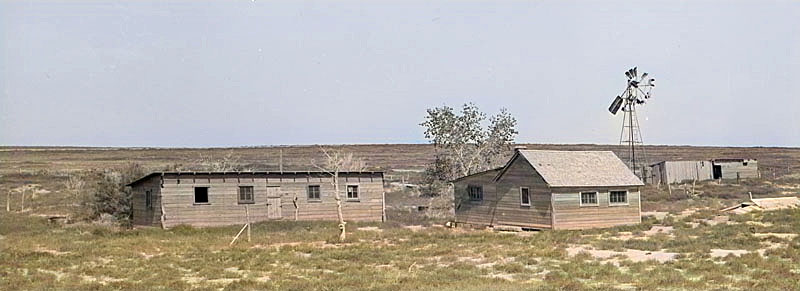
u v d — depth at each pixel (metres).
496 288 19.97
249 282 21.78
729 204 55.19
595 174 42.09
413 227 44.75
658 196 63.34
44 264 27.08
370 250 30.88
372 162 137.75
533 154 42.28
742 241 29.78
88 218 49.84
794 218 37.06
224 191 44.41
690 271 22.77
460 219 46.53
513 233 39.31
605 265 24.70
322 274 24.08
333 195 47.66
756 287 19.50
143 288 21.41
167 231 40.84
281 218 46.03
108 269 25.59
